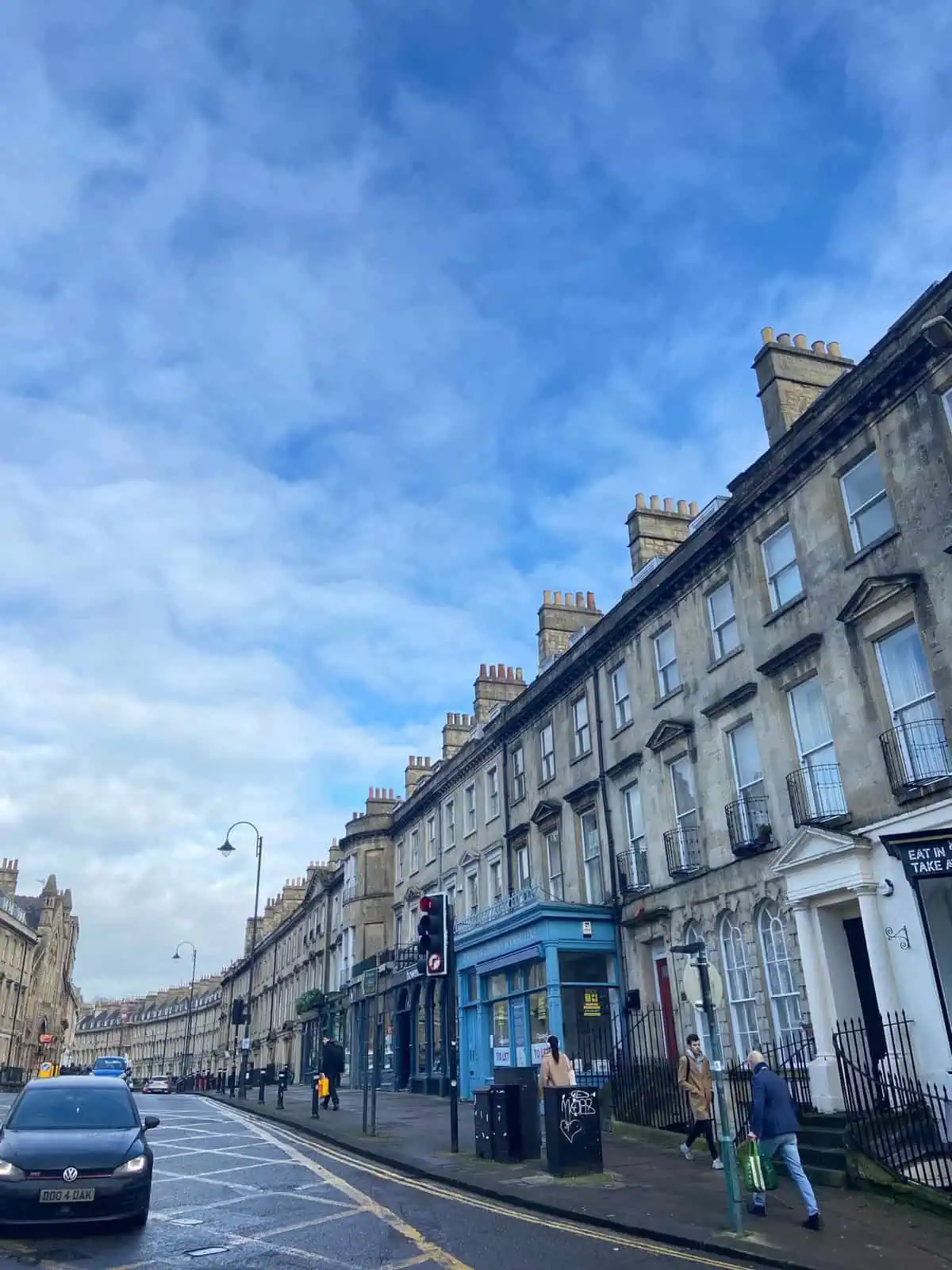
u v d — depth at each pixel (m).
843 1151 11.52
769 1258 8.23
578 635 28.08
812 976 14.67
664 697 20.59
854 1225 9.40
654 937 19.78
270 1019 61.75
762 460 17.48
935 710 13.48
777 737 16.62
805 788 15.74
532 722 27.34
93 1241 9.04
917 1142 11.57
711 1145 13.23
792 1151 9.71
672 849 19.27
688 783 19.66
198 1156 15.95
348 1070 39.16
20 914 77.94
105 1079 11.87
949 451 13.62
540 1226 9.76
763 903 16.47
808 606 16.19
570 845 24.08
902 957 13.04
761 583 17.66
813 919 14.90
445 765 33.75
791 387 18.34
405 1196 11.62
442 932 15.83
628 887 20.88
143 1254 8.50
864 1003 14.44
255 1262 8.16
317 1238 9.14
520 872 27.34
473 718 36.81
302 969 51.94
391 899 39.56
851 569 15.29
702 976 9.89
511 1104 14.03
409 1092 31.47
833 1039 12.26
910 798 13.37
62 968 91.44
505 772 28.80
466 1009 26.31
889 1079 12.34
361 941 39.12
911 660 14.12
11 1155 9.54
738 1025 16.91
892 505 14.52
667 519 24.31
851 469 15.73
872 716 14.43
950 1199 9.70
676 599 20.58
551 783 25.62
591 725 23.81
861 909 13.73
